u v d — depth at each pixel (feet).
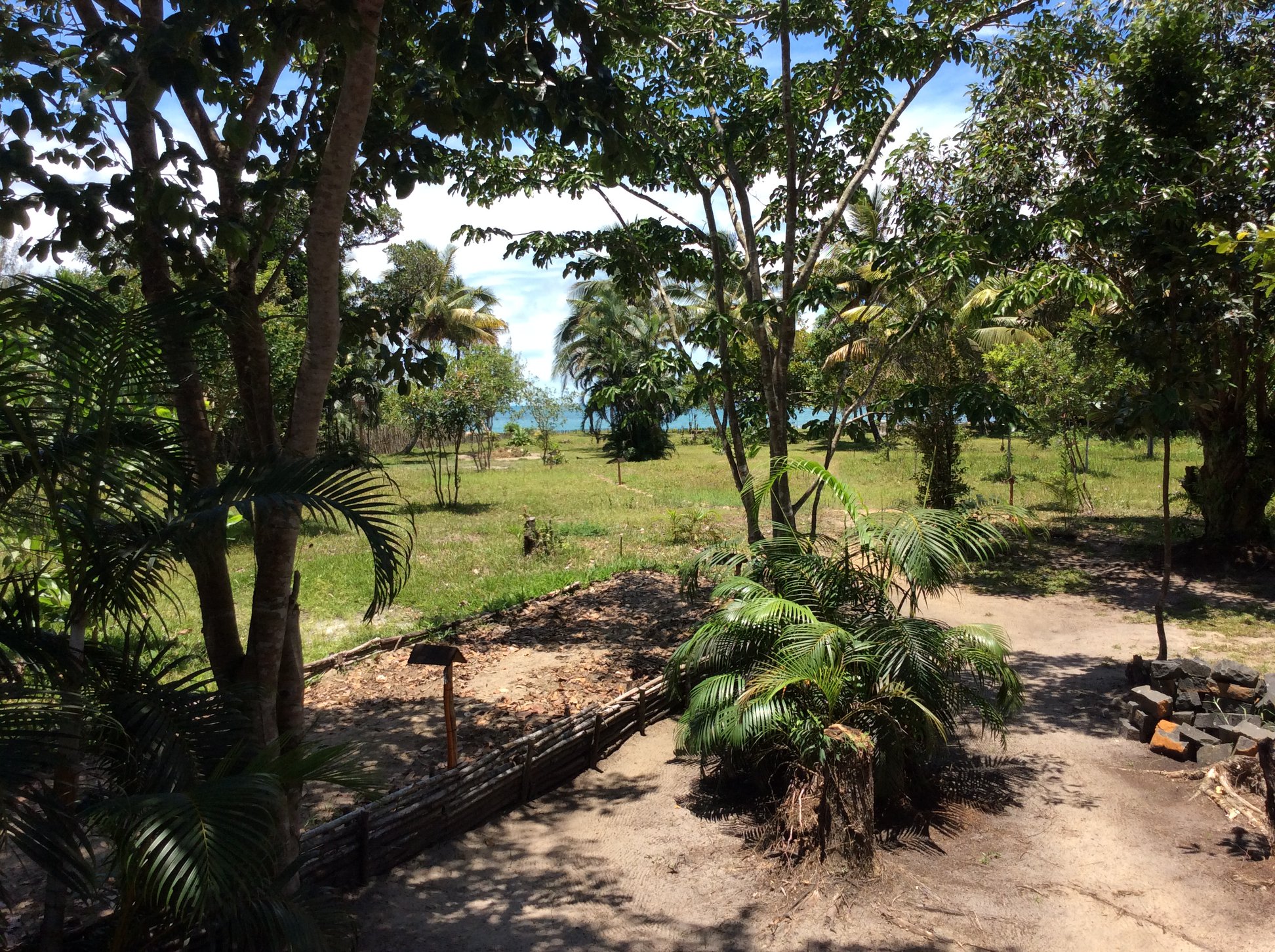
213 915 9.71
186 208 12.31
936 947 13.25
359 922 13.85
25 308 10.05
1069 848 16.03
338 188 12.01
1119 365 45.14
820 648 15.94
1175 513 55.16
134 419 11.84
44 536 11.44
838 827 15.07
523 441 106.42
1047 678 26.22
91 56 12.46
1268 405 41.39
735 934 13.67
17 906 13.70
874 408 26.40
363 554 43.14
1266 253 16.69
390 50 16.83
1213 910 14.01
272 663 12.41
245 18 12.79
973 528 17.98
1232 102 29.22
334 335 12.32
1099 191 22.75
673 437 160.15
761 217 30.35
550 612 32.42
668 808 17.97
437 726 21.68
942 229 24.17
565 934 13.64
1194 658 23.59
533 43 14.30
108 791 11.62
